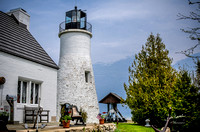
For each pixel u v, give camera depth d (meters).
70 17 27.19
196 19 5.56
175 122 12.23
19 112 12.15
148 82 18.20
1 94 10.93
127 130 14.27
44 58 15.58
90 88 25.45
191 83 13.12
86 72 26.12
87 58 26.36
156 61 20.94
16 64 12.34
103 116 12.48
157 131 2.71
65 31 26.31
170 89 16.66
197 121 12.15
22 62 12.87
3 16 15.09
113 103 32.19
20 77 12.60
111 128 13.05
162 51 20.94
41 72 14.56
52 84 15.63
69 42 26.16
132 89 19.44
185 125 12.12
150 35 22.06
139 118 19.50
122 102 20.02
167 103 15.54
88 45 27.05
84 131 9.07
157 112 17.14
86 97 24.47
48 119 14.18
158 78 17.97
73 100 23.66
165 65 20.45
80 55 25.84
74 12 27.05
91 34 27.38
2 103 10.91
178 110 12.60
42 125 7.50
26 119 12.59
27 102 13.11
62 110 9.64
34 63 13.97
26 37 15.63
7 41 12.70
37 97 14.27
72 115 11.09
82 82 24.80
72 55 25.69
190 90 12.89
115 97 31.69
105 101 32.16
